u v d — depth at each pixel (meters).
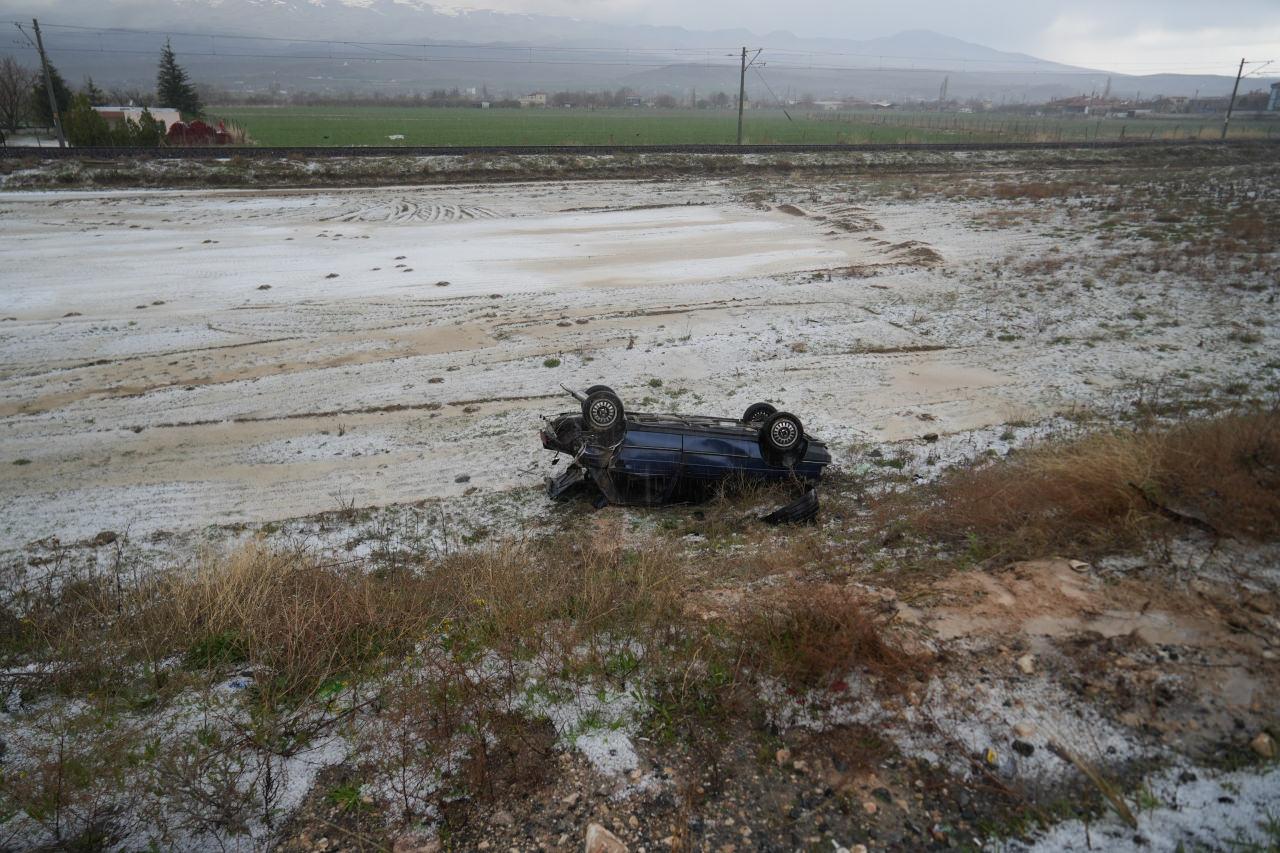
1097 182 39.81
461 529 9.94
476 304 20.42
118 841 4.01
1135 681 4.60
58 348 17.16
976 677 4.79
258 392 14.95
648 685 5.06
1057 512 7.16
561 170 43.44
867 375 15.23
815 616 5.41
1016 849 3.71
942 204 35.22
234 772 4.45
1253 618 5.05
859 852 3.75
